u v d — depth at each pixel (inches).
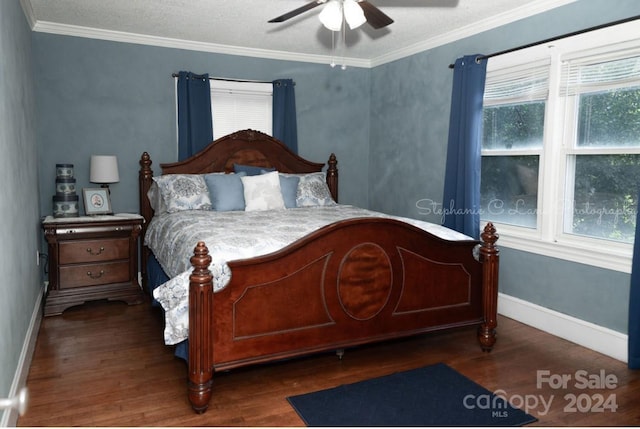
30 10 139.0
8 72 95.2
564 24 126.2
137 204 175.5
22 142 114.0
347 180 213.3
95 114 166.6
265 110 195.0
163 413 88.0
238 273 92.0
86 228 149.0
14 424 82.5
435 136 174.6
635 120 113.0
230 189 162.9
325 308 101.3
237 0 132.8
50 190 161.8
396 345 123.5
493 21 146.3
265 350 95.7
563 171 129.6
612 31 113.4
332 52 193.9
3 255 81.2
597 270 120.3
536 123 138.5
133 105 171.8
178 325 91.8
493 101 150.0
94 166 159.0
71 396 94.0
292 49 188.5
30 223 125.3
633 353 107.0
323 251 99.8
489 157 156.1
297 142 199.5
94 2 135.0
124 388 97.8
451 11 140.5
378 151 208.4
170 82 176.6
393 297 108.8
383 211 206.8
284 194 171.5
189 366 88.7
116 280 155.6
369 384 100.3
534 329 136.0
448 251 114.7
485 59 146.5
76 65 162.4
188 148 177.8
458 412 88.6
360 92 211.5
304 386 99.4
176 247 118.0
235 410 89.3
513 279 144.8
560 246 128.6
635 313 105.7
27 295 115.3
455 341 126.6
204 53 180.9
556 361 113.4
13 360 90.2
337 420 85.4
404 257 109.3
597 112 121.6
